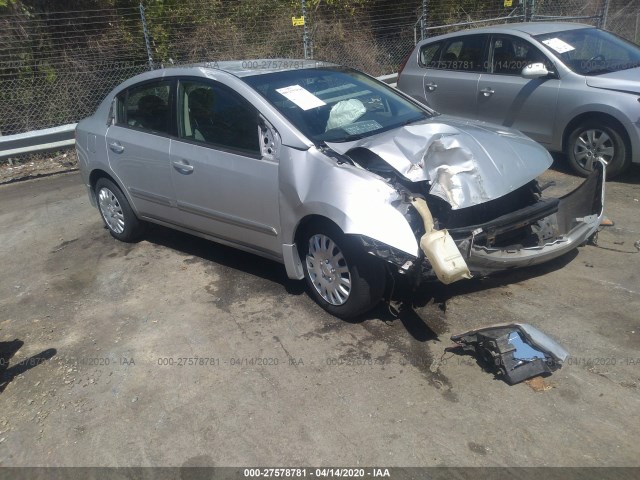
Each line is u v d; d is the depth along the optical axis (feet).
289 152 12.85
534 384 10.66
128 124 17.04
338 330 12.78
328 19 40.86
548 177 21.67
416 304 13.46
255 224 13.93
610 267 14.65
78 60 32.45
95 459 9.80
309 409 10.48
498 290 13.88
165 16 34.58
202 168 14.61
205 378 11.56
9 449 10.21
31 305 15.19
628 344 11.62
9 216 22.20
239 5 36.99
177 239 18.62
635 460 8.93
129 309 14.47
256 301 14.28
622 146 19.99
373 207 11.47
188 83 15.20
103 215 18.81
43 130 28.48
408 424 9.96
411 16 43.01
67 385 11.76
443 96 25.27
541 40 22.16
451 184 11.76
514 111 22.74
